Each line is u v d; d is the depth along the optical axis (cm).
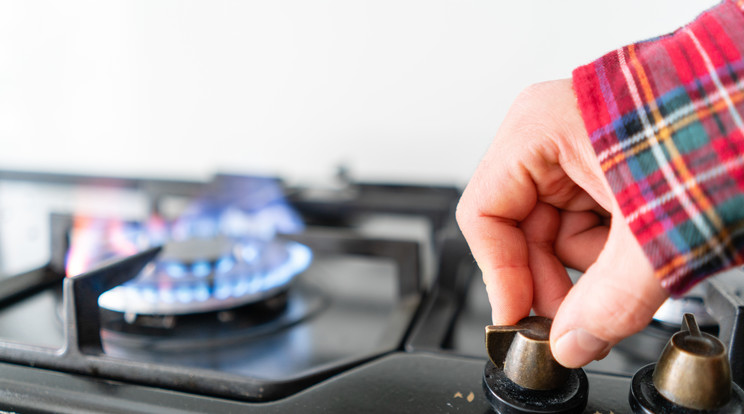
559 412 51
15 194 123
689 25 50
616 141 49
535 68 100
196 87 120
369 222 110
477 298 75
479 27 101
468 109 106
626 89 49
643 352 63
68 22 123
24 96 130
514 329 52
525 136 54
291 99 116
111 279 61
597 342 49
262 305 74
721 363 49
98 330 59
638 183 48
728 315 55
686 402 49
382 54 108
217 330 69
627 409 53
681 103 47
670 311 64
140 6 118
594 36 95
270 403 55
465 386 56
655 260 47
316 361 65
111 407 55
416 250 72
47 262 80
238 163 122
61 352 58
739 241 46
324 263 94
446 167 110
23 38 126
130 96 124
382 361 59
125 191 121
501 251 57
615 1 92
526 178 55
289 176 119
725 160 46
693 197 46
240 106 119
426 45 105
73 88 126
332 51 111
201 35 117
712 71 47
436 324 66
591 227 60
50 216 79
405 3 104
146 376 57
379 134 112
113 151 128
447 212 95
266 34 113
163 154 126
